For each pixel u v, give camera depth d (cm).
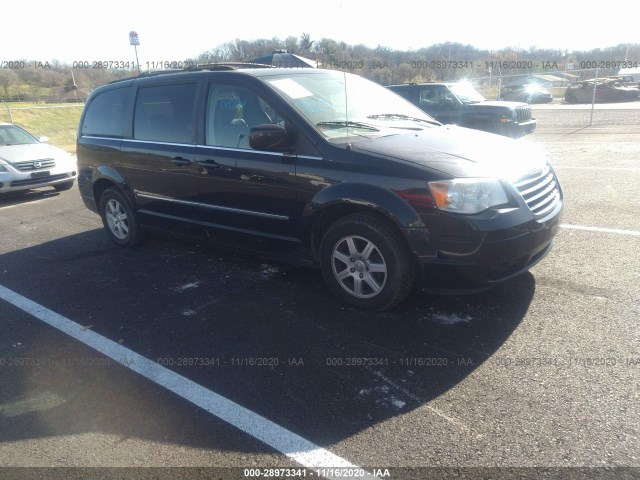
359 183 372
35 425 287
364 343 352
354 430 268
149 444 267
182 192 500
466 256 344
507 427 261
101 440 272
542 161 414
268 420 280
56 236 672
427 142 404
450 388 296
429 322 372
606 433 252
